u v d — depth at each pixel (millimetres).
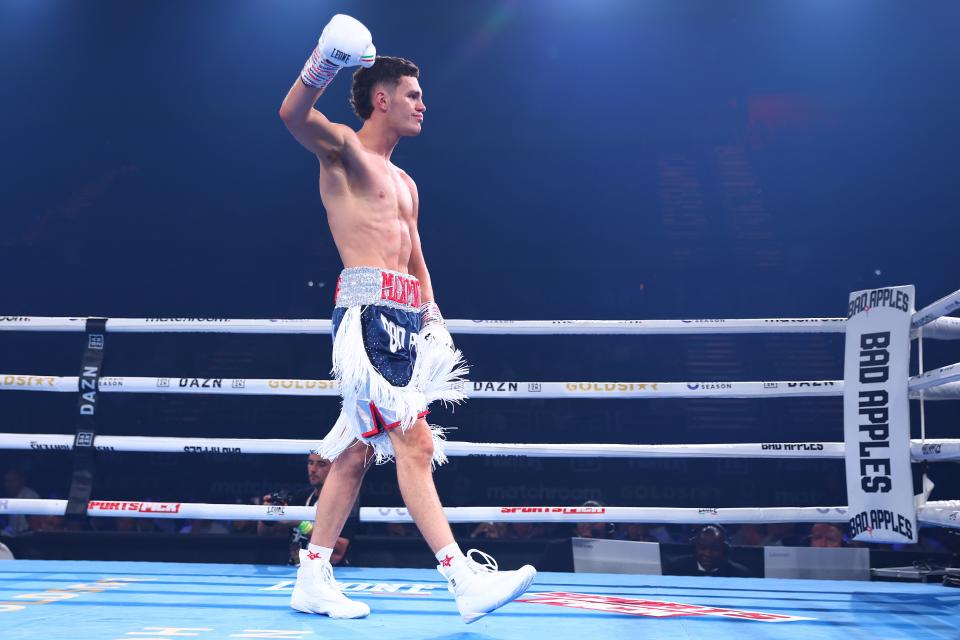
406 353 2408
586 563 3773
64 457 11188
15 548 4238
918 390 3281
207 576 3240
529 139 18266
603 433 12102
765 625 2373
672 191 17531
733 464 10500
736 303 14367
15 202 16781
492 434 11859
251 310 14680
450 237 16562
